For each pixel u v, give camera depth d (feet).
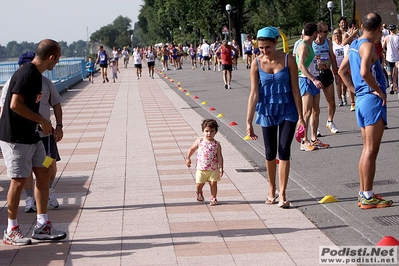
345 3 206.28
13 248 20.75
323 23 37.19
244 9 220.23
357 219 22.94
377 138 23.82
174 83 106.42
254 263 18.61
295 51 35.50
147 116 57.98
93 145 41.47
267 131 24.91
